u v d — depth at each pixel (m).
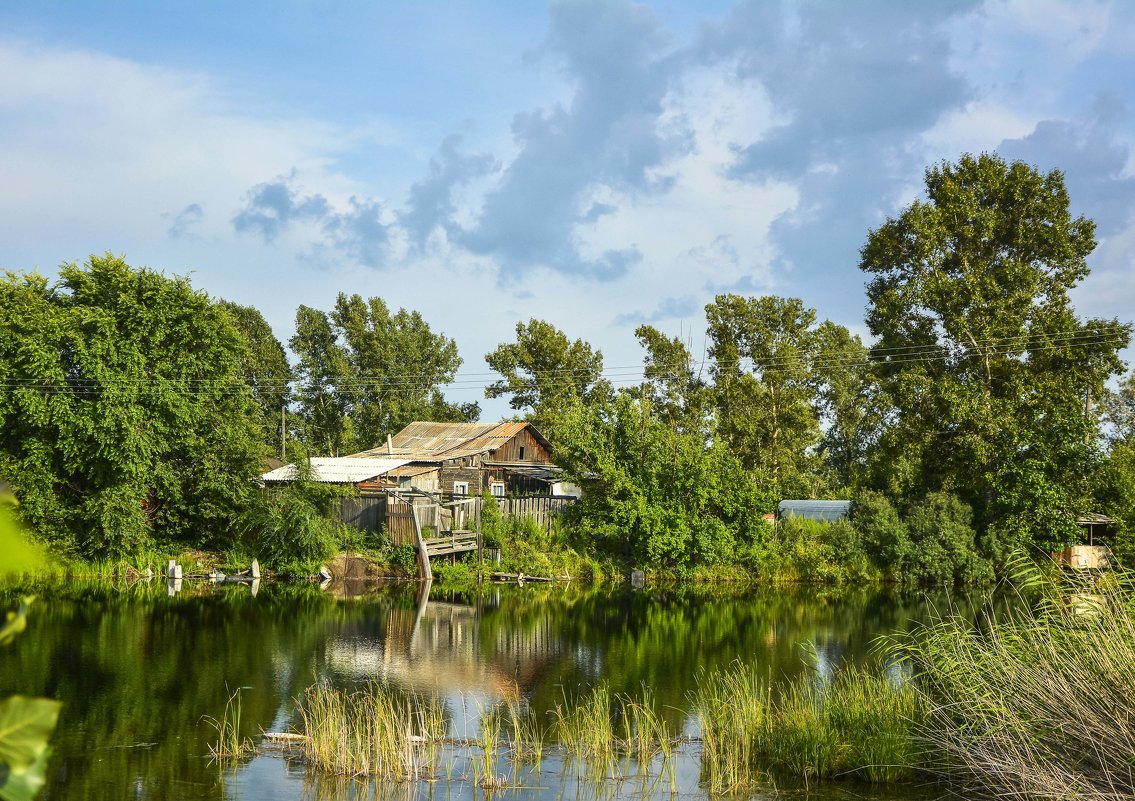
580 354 64.50
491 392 64.69
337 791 12.67
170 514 38.19
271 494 37.69
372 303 71.06
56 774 13.26
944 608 31.86
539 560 39.16
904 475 45.16
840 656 22.36
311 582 36.22
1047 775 9.76
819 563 41.16
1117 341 44.22
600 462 39.12
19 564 1.28
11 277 38.38
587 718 15.53
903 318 48.59
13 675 19.05
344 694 18.05
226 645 22.73
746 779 13.00
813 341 57.50
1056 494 40.59
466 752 14.48
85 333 36.44
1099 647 10.17
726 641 24.62
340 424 69.00
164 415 37.19
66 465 35.50
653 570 40.28
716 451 40.12
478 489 46.88
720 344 57.25
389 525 38.66
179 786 12.80
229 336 40.59
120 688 18.19
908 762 12.88
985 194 48.03
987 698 11.40
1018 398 44.28
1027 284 45.03
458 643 23.88
